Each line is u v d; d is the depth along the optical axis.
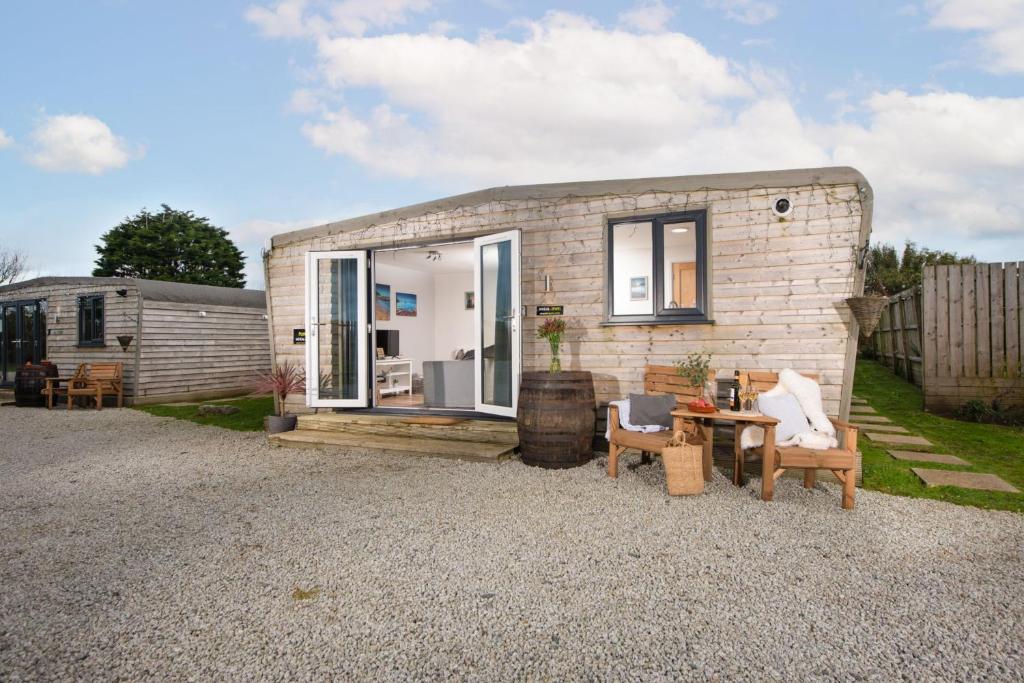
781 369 4.88
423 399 8.45
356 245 7.05
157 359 11.38
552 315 5.81
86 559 3.04
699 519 3.59
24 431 8.05
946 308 7.50
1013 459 5.18
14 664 2.02
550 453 4.92
